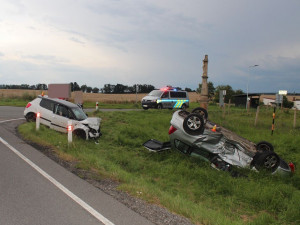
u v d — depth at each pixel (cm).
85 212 434
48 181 573
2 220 393
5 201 461
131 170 841
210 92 5394
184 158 891
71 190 529
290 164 880
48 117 1238
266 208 605
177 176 780
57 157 783
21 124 1328
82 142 1061
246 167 812
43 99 1312
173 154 930
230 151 841
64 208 445
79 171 666
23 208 438
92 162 754
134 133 1277
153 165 872
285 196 677
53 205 455
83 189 539
